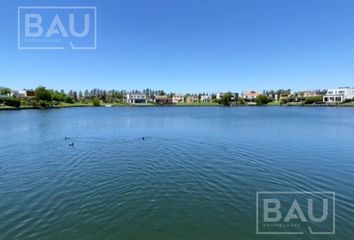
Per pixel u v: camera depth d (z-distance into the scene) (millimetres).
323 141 25719
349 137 28234
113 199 11039
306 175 14344
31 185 12820
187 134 31766
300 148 22156
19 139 28062
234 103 159250
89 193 11703
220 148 22391
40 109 109312
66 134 32219
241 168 15789
